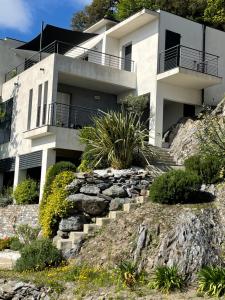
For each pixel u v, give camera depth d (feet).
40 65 75.77
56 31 85.15
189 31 81.15
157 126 74.18
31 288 35.88
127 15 116.78
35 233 55.01
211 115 62.75
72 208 47.93
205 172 46.32
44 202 53.36
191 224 36.04
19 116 81.92
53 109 69.31
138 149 59.67
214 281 30.48
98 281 34.58
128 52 85.15
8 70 96.02
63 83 79.00
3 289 37.29
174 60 77.61
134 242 38.01
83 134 63.05
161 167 59.62
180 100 77.77
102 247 40.34
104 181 50.57
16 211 68.13
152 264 35.09
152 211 41.57
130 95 77.41
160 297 30.42
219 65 84.23
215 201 42.14
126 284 33.14
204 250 33.68
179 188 42.24
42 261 40.83
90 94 82.23
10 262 47.44
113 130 57.36
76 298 32.83
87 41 92.94
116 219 43.70
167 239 35.50
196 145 61.82
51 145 67.21
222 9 81.87
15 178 79.20
